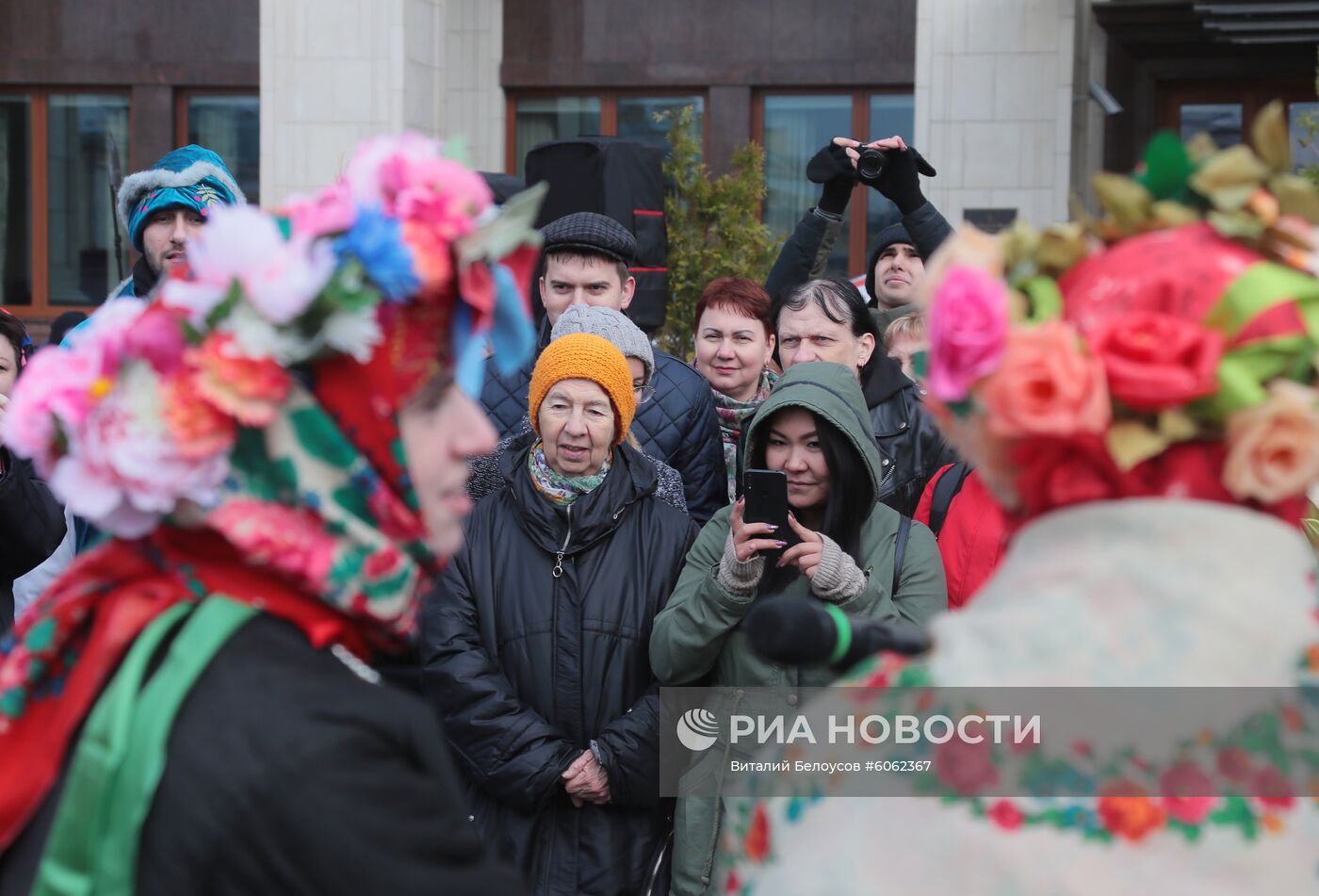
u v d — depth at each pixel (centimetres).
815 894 109
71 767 121
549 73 945
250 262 120
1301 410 106
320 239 125
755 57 931
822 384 286
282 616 126
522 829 289
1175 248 113
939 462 351
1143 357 106
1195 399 107
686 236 751
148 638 122
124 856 114
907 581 280
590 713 293
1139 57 893
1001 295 109
